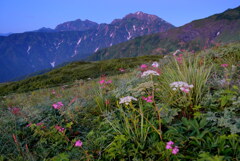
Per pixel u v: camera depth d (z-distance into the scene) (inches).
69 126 142.3
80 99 209.3
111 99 193.3
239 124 97.1
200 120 121.3
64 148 127.6
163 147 100.0
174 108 138.0
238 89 134.1
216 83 164.1
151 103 148.3
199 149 97.6
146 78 206.7
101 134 131.0
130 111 146.3
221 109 125.9
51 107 192.9
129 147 108.8
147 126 116.3
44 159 112.7
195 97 141.0
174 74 170.4
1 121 175.0
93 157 108.9
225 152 88.6
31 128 149.4
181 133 110.3
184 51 270.1
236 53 273.7
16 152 132.4
